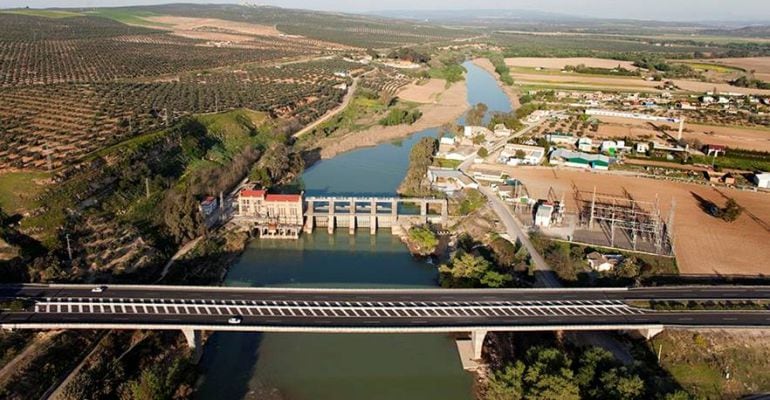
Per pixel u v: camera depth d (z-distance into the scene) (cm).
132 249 19600
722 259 19700
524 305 15712
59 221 18988
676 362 14700
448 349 16225
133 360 14750
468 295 16200
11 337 14275
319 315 14850
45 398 13125
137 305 15162
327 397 14225
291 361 15575
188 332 14712
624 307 15738
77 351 14588
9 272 16712
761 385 14312
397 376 15050
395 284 19712
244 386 14588
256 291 16100
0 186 19725
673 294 16600
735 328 14850
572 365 14062
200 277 19512
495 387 13275
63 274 17200
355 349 16162
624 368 13050
